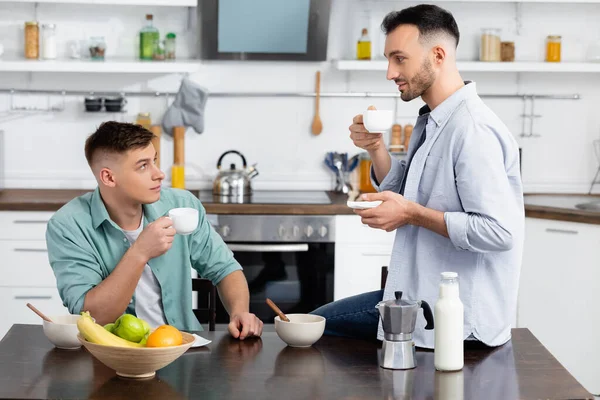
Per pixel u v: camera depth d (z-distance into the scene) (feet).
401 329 7.45
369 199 8.07
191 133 17.33
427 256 8.26
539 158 17.67
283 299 15.57
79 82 17.13
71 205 9.22
